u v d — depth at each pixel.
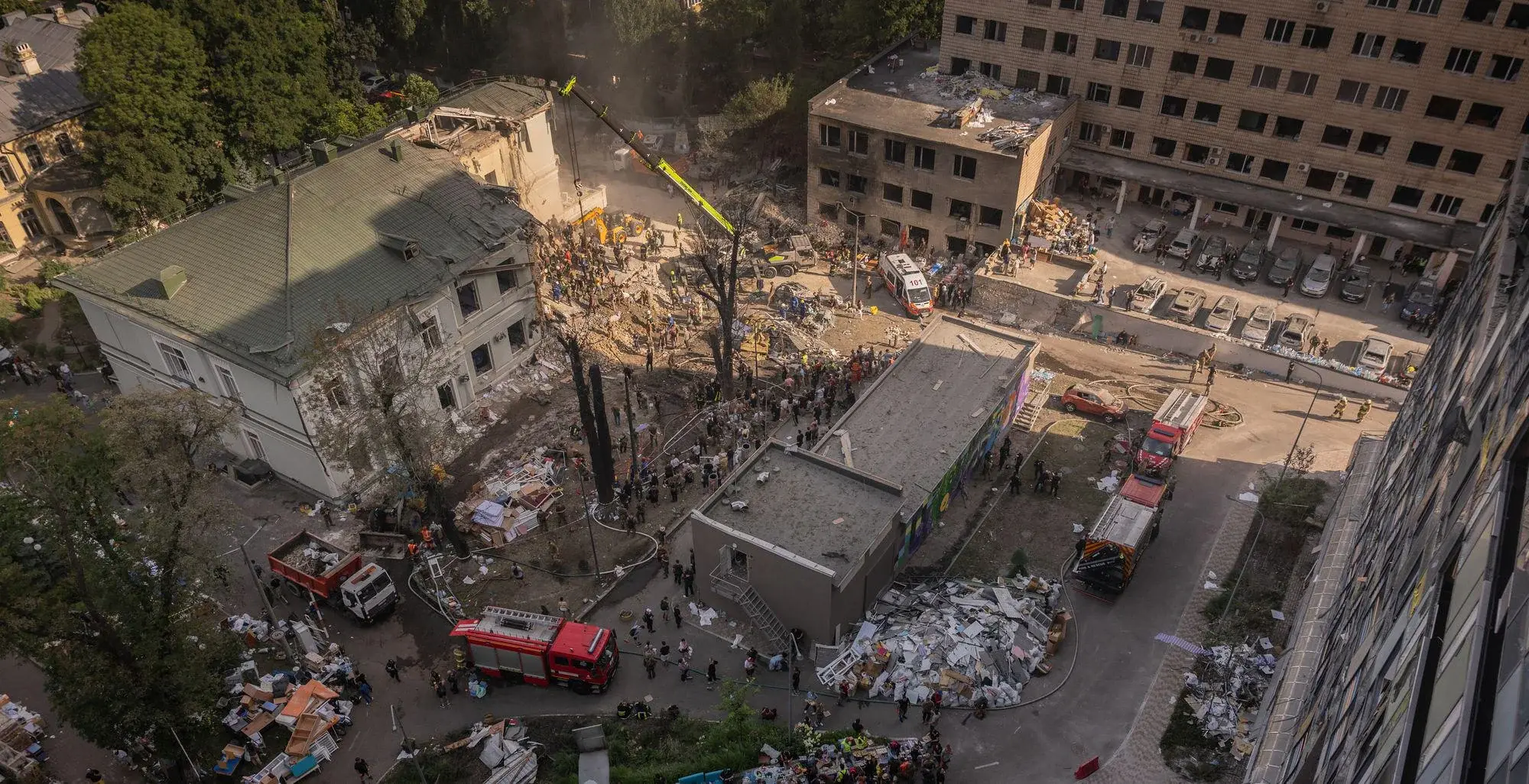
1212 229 76.81
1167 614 47.59
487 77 93.62
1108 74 74.75
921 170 74.25
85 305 55.16
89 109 79.31
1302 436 58.53
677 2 100.12
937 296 73.25
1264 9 66.69
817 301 71.69
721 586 46.34
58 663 38.62
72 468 38.56
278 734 43.03
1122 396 62.66
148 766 41.25
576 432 59.47
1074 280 71.56
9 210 76.69
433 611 49.12
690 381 64.69
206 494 42.41
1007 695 43.47
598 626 47.91
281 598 49.62
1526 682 12.70
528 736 42.78
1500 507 16.11
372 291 53.44
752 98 84.75
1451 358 33.47
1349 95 66.75
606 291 72.56
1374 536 34.56
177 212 72.81
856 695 43.81
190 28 72.62
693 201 83.06
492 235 59.00
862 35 88.75
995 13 76.94
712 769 39.84
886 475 49.56
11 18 86.50
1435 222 68.00
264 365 49.12
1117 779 40.03
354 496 54.84
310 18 78.88
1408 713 16.72
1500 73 61.25
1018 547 51.78
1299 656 37.72
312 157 62.94
